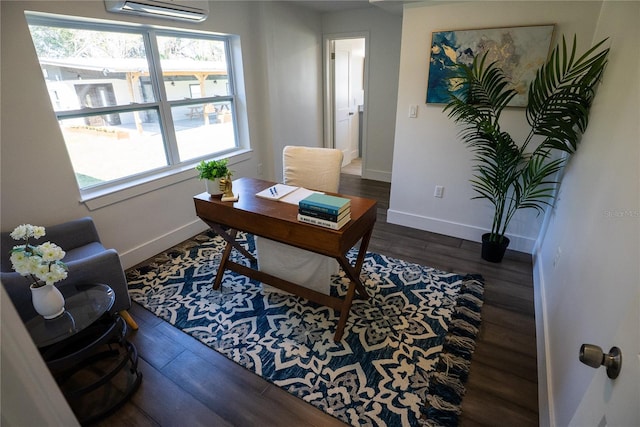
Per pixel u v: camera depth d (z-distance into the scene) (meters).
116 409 1.61
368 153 5.08
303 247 1.85
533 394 1.68
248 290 2.50
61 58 2.31
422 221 3.44
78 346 1.83
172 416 1.59
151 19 2.64
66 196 2.34
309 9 4.29
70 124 2.42
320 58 4.76
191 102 3.31
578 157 2.09
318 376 1.79
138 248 2.87
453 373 1.79
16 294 1.65
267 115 4.04
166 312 2.27
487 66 2.60
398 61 4.34
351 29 4.46
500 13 2.48
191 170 3.21
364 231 1.98
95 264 1.89
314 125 4.97
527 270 2.72
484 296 2.41
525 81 2.52
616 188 1.29
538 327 2.05
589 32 2.26
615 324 1.02
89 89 2.51
